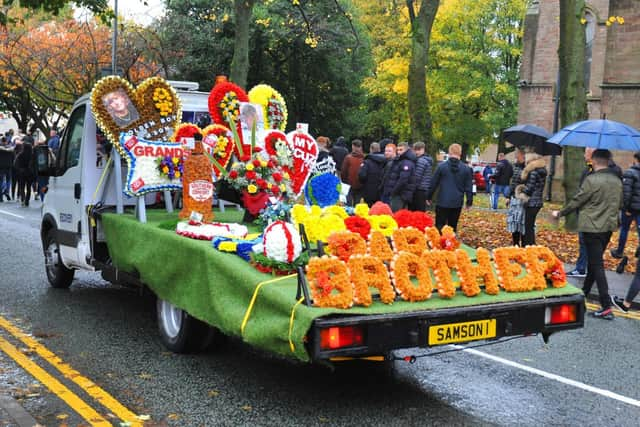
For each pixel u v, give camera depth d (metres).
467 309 4.81
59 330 6.89
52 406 4.88
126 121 7.05
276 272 4.87
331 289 4.41
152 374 5.62
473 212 22.31
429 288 4.89
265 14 33.06
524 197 11.10
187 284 5.53
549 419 4.94
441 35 38.22
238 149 7.08
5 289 8.76
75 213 7.83
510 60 44.31
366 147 54.44
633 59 24.45
